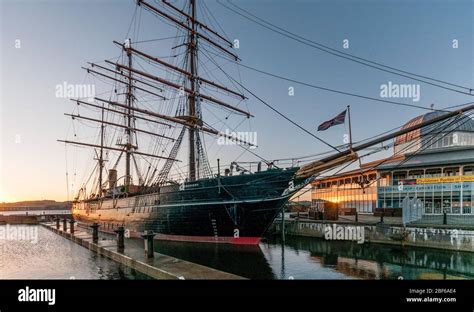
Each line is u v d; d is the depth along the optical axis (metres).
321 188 51.56
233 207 22.56
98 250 21.94
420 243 22.28
